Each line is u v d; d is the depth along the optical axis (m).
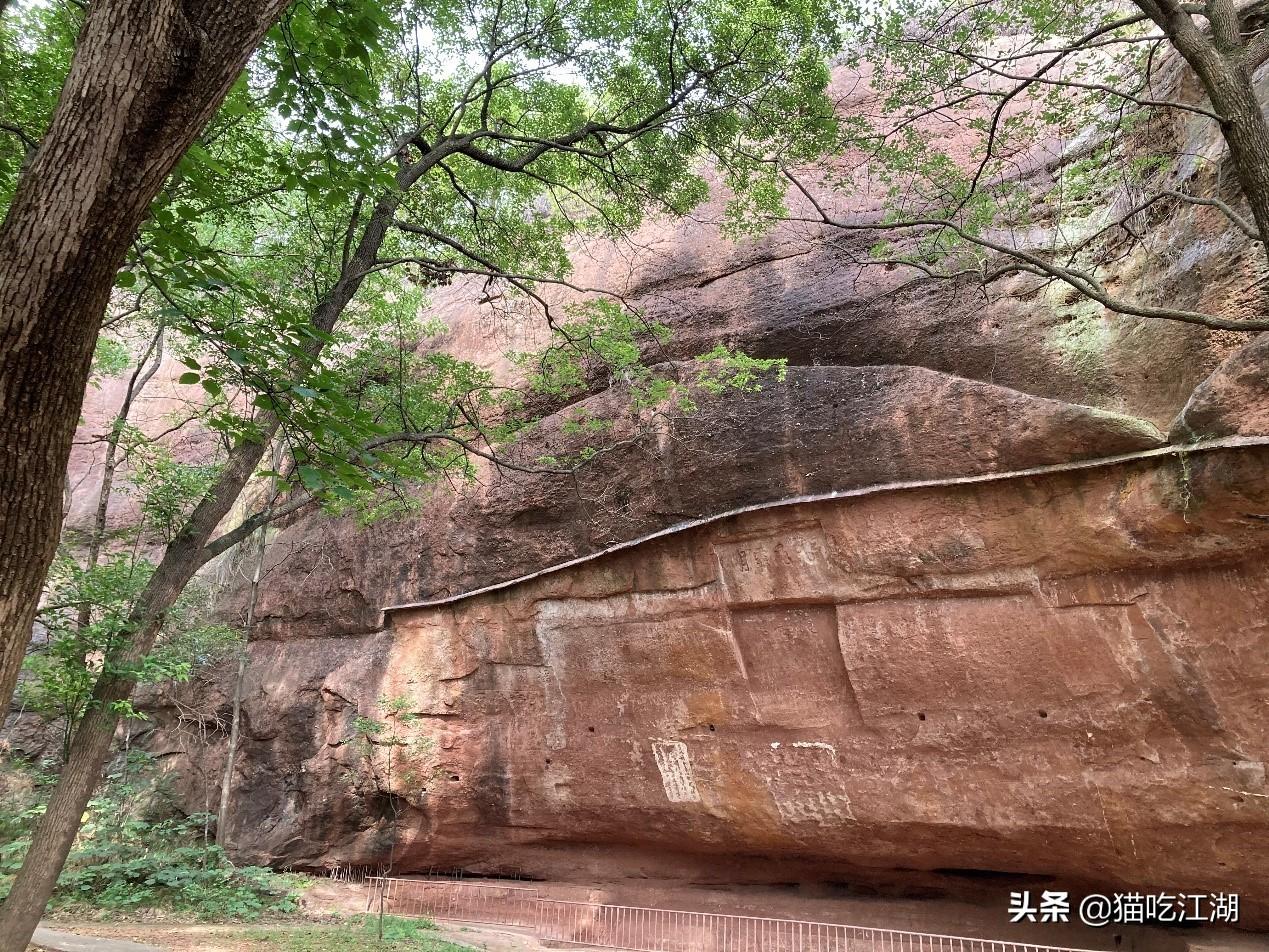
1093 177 10.38
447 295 18.88
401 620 14.86
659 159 11.88
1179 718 8.43
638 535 12.21
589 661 12.61
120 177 3.29
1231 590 8.08
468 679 13.87
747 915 11.66
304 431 5.43
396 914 12.98
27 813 13.69
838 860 11.30
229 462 8.54
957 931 10.46
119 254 3.37
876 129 12.91
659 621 11.94
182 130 3.47
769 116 10.72
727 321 12.63
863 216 12.21
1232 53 5.87
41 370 3.19
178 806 16.39
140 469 14.36
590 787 12.59
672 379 12.50
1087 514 8.84
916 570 9.95
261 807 15.36
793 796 10.92
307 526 17.36
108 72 3.26
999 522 9.41
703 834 11.88
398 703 13.62
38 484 3.26
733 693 11.39
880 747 10.29
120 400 22.70
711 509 11.54
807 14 9.93
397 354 12.21
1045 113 9.24
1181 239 9.09
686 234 14.19
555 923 12.37
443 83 11.90
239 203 8.96
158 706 17.89
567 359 11.20
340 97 6.82
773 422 11.28
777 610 11.14
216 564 19.08
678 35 10.88
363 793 14.34
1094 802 8.91
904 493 10.05
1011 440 9.41
